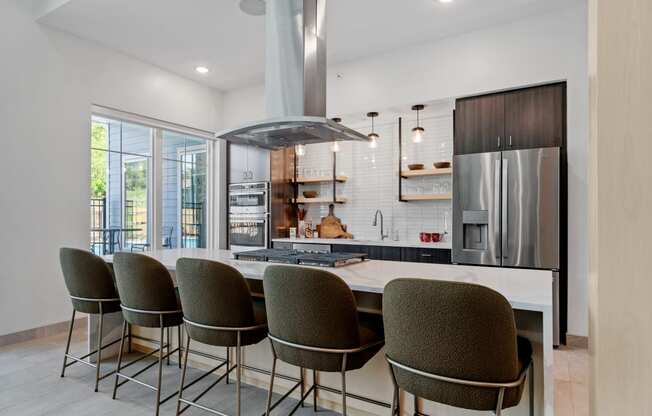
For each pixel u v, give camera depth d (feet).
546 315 4.62
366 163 17.19
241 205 17.89
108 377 9.10
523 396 5.77
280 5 8.91
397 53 13.83
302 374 7.63
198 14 11.64
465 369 4.22
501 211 11.44
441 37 12.91
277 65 8.91
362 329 6.01
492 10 11.32
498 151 11.96
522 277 6.62
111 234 14.53
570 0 10.85
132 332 10.85
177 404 7.31
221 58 14.85
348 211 17.57
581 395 8.21
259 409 7.61
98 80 13.65
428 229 15.80
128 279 7.50
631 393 2.69
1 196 11.26
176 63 15.31
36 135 12.03
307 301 5.38
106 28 12.52
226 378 8.72
